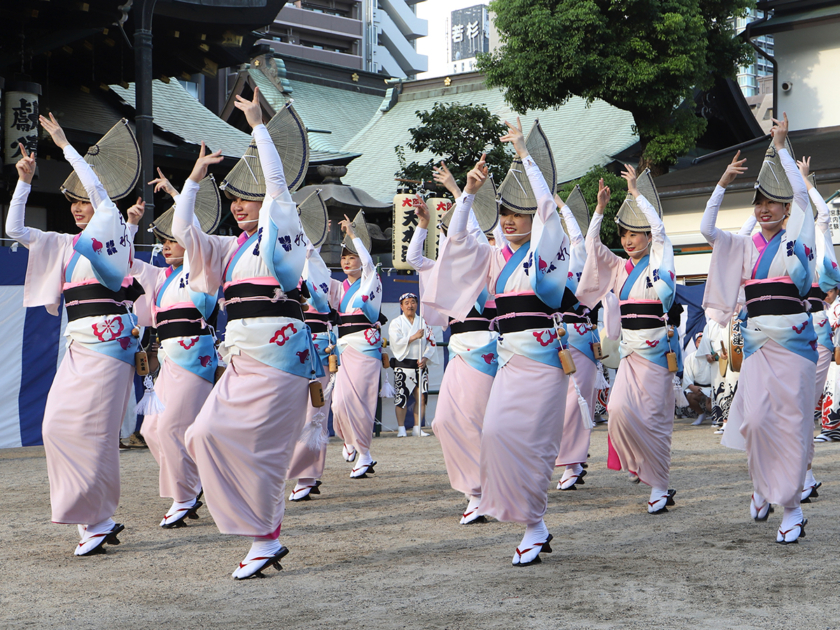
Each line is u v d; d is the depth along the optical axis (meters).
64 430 5.03
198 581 4.42
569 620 3.55
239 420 4.40
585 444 7.30
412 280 12.83
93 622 3.72
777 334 5.26
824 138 20.11
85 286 5.18
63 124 16.14
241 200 4.71
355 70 32.94
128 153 5.54
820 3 20.03
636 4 17.84
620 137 24.14
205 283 4.72
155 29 16.05
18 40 14.84
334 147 29.08
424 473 8.34
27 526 5.91
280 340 4.50
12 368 10.12
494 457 4.62
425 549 5.07
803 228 5.30
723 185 5.45
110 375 5.12
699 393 13.47
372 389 8.16
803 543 5.04
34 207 15.86
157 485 7.66
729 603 3.78
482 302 6.26
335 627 3.55
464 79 30.23
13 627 3.68
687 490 7.11
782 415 5.19
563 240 4.81
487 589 4.09
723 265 5.52
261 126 4.61
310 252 7.88
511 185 4.84
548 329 4.75
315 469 6.93
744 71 51.44
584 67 18.00
